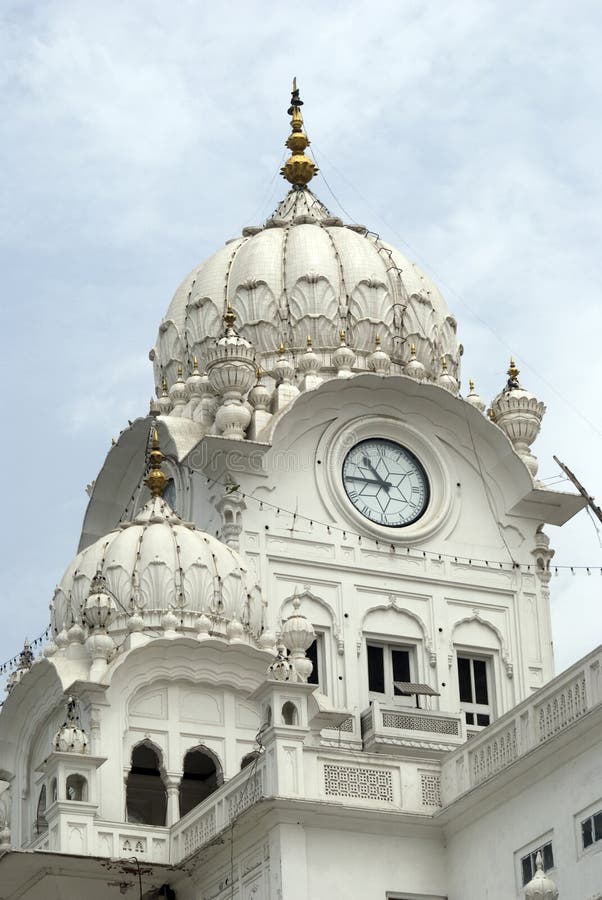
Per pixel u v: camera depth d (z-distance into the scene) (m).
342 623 57.44
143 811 52.97
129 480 61.53
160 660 51.69
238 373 58.59
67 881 47.12
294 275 62.69
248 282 62.56
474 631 59.09
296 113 69.06
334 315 62.19
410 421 60.38
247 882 44.66
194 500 58.69
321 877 43.41
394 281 63.41
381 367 60.94
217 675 52.09
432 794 45.34
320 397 59.09
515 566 60.12
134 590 53.16
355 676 56.97
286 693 45.06
